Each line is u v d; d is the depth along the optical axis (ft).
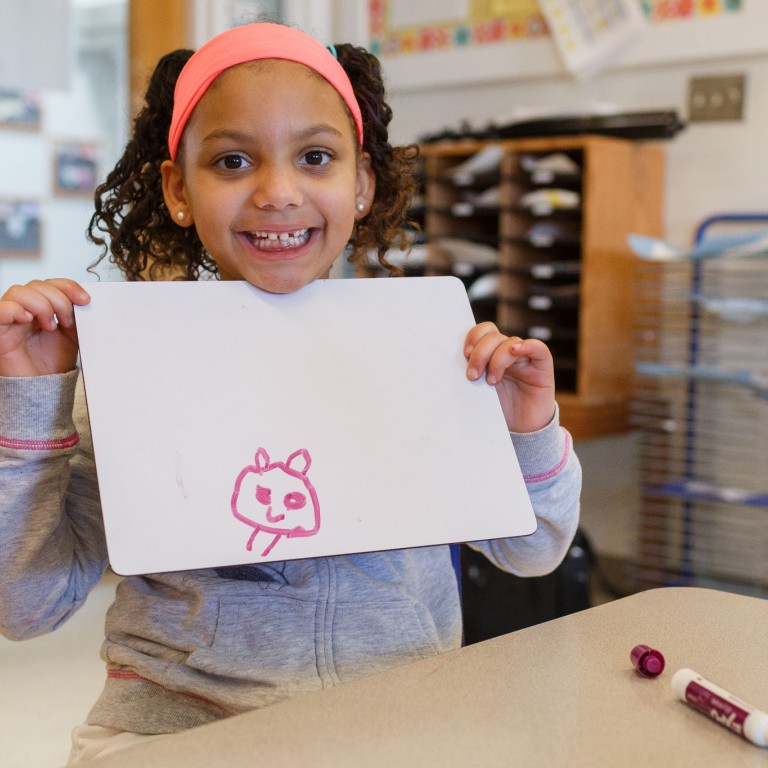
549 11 9.23
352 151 3.25
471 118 9.97
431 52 10.05
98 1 9.77
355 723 2.11
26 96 10.52
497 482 2.75
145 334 2.69
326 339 2.83
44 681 7.00
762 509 8.63
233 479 2.54
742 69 8.45
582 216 8.51
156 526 2.43
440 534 2.64
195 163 3.13
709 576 8.87
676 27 8.64
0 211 10.71
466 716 2.15
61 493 2.93
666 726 2.11
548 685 2.32
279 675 2.87
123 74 10.13
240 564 2.46
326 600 3.04
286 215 2.99
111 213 3.98
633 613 2.88
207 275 4.07
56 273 11.23
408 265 8.91
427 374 2.86
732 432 8.71
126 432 2.53
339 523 2.56
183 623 3.00
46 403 2.84
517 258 8.86
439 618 3.44
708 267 8.68
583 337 8.30
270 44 3.08
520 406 3.27
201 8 9.21
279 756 1.97
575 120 8.49
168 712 2.91
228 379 2.68
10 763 5.77
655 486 8.43
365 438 2.70
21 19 9.21
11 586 2.90
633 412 8.82
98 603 8.65
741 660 2.52
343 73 3.34
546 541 3.42
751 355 8.53
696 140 8.74
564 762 1.94
